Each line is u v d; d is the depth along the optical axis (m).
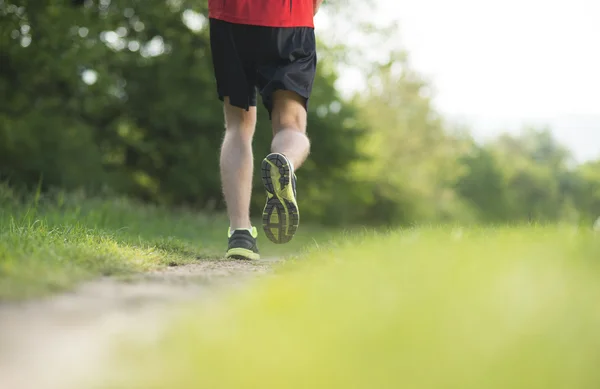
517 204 91.50
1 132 22.34
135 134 29.56
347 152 34.59
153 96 27.52
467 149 75.44
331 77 33.47
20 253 3.11
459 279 2.28
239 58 5.02
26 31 17.70
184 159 28.42
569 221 5.00
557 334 1.62
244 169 5.08
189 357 1.52
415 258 2.86
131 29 26.28
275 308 1.89
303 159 4.81
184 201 29.98
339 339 1.57
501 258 2.76
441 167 65.75
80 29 18.62
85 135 24.52
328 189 37.06
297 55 5.02
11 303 2.21
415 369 1.39
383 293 2.09
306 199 37.38
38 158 22.91
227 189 5.07
